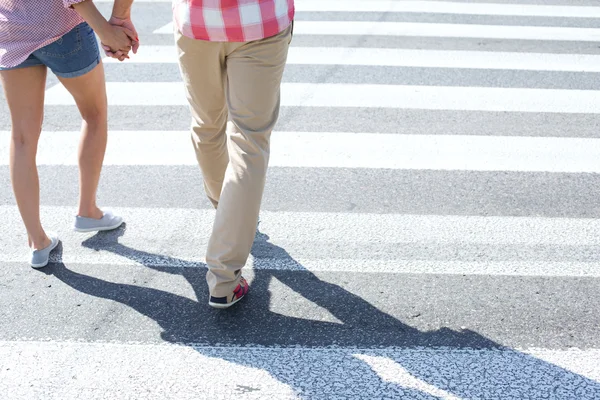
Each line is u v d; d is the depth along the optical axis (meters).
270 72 2.90
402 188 4.38
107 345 3.02
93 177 3.78
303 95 5.77
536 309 3.25
